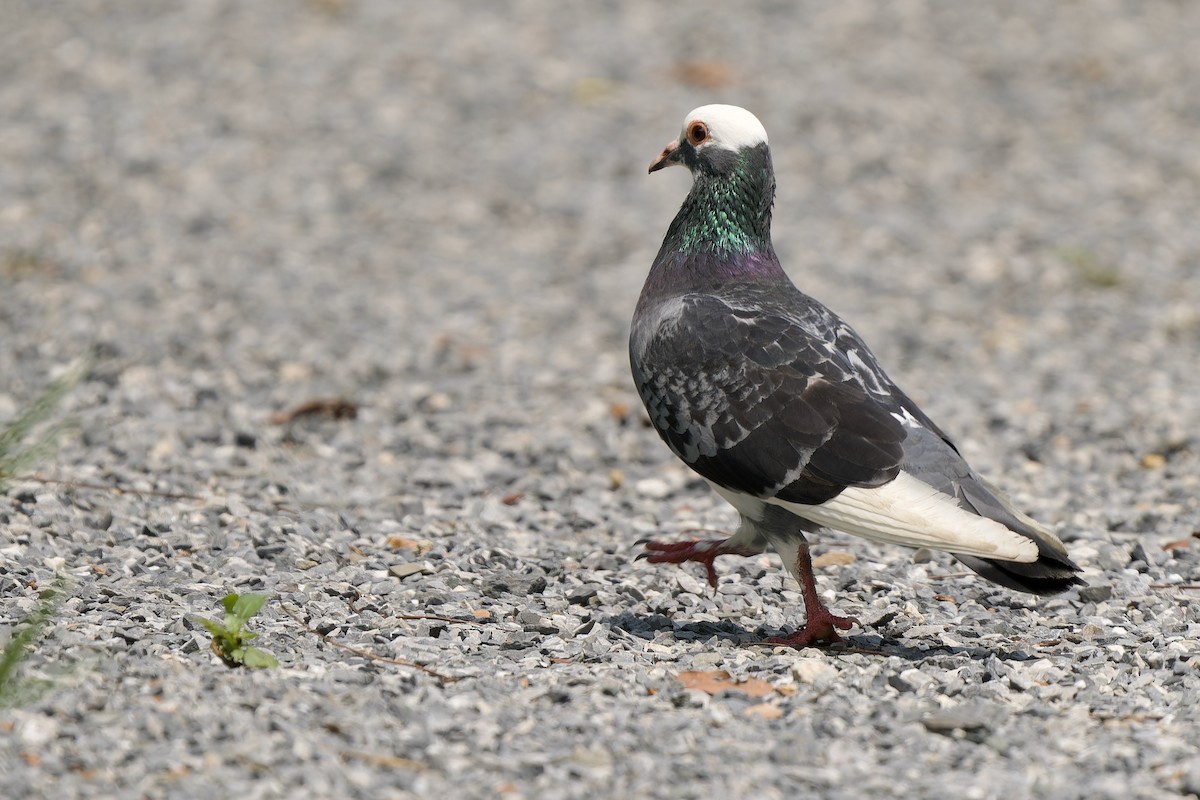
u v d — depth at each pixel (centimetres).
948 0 3016
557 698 739
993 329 1738
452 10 2870
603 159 2319
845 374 830
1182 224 2103
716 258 934
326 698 719
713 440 844
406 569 959
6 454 952
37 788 616
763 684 766
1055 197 2219
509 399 1455
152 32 2644
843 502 794
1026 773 668
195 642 780
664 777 654
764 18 2897
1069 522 1122
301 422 1351
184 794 617
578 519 1123
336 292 1778
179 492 1111
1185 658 823
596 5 2933
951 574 1013
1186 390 1503
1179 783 653
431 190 2167
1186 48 2814
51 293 1669
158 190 2061
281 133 2302
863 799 641
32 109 2308
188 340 1555
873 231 2081
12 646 692
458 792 636
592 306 1798
